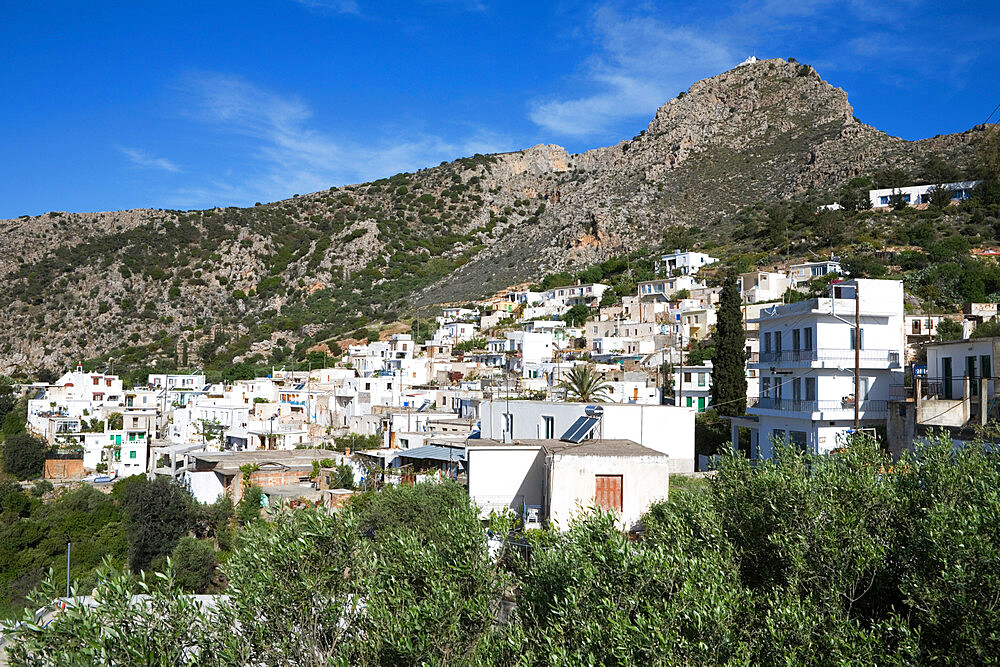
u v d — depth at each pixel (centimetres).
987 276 10631
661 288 14212
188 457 7431
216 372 16262
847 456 2303
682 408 4344
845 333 4731
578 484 3300
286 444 8450
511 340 12562
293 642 1873
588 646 1662
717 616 1666
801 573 1906
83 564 6078
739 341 6494
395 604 1941
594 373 8050
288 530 2111
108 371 17250
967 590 1667
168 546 5644
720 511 2262
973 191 15488
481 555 2155
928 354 4375
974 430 3241
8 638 1784
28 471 8625
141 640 1722
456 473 4712
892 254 12512
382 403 9394
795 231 16662
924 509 1928
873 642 1664
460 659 1816
